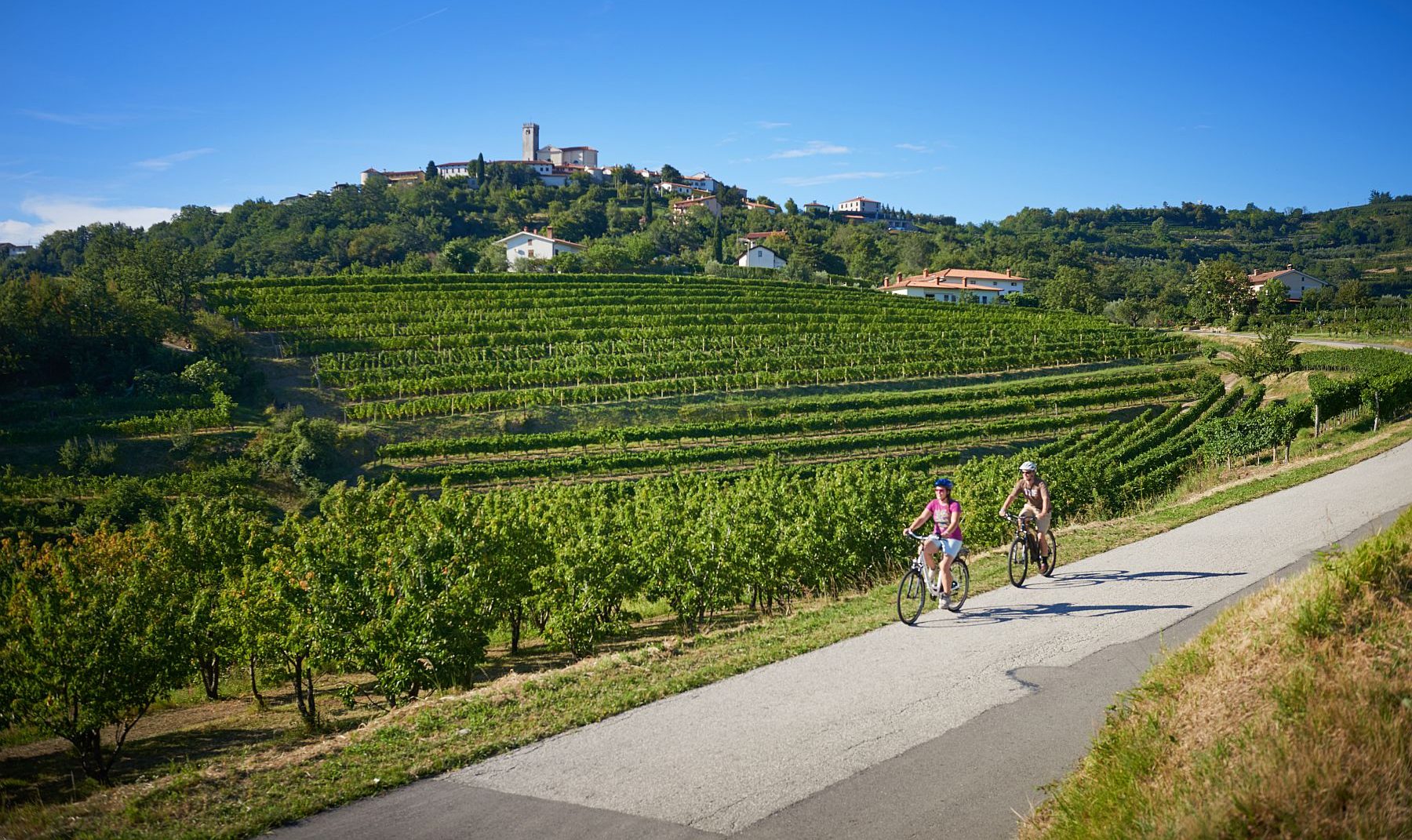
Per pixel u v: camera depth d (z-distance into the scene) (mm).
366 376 63906
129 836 5824
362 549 14734
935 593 10883
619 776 6488
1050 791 5824
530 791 6305
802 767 6539
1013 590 12109
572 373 66500
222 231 162625
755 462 49438
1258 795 4656
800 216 197500
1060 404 60375
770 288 105500
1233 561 12945
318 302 81438
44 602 12180
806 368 73312
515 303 87312
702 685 8570
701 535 16750
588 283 100375
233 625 14797
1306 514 16391
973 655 9156
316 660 12656
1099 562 13609
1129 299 125812
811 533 17328
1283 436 28312
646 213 170750
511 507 21672
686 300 94188
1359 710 5207
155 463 46188
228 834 5781
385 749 7238
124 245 85625
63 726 11875
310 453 46469
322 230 149000
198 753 12406
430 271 117812
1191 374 68375
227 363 60719
